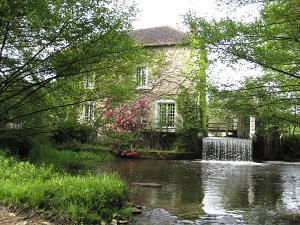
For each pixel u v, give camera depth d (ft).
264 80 21.42
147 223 17.93
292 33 17.80
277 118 23.44
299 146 64.49
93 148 49.52
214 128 83.66
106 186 19.45
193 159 62.08
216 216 20.20
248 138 69.87
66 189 18.11
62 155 41.78
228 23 18.90
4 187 17.94
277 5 17.69
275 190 29.89
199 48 21.15
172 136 65.92
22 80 20.68
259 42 19.26
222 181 34.88
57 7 15.79
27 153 36.45
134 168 43.96
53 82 21.76
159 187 29.99
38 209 16.46
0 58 18.21
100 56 19.66
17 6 15.07
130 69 22.06
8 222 14.75
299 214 20.30
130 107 60.03
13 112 23.70
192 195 26.63
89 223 16.15
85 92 23.56
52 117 25.70
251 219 19.74
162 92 67.00
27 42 18.65
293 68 20.45
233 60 20.17
